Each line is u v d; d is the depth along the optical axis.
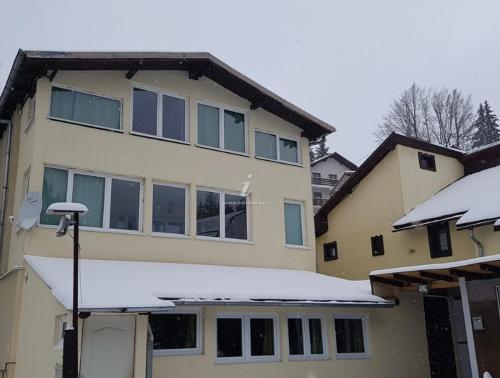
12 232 12.95
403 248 18.06
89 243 11.89
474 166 20.16
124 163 12.91
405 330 14.40
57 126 12.12
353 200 20.50
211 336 11.01
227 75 14.95
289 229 15.92
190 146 14.18
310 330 12.77
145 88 13.91
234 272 13.20
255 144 15.76
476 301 11.59
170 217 13.47
